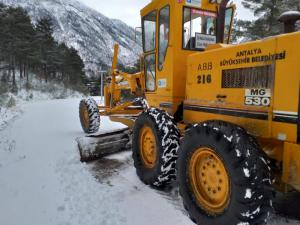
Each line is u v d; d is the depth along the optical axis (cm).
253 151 273
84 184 443
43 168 527
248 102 309
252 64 304
